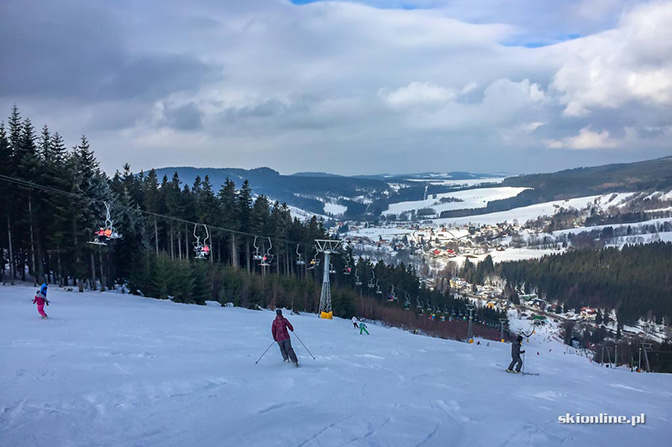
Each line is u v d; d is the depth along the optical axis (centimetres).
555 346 12962
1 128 5384
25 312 2753
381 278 11919
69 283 6144
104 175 6888
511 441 923
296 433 872
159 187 8562
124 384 1166
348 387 1345
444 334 9425
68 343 1772
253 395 1164
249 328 2811
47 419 873
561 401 1450
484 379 1828
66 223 5231
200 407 1021
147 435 830
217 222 7969
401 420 1020
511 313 19675
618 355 10412
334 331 3300
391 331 4534
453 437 930
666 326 16012
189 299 5600
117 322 2614
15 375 1195
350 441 845
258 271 9162
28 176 5275
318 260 10119
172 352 1750
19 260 6022
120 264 6675
